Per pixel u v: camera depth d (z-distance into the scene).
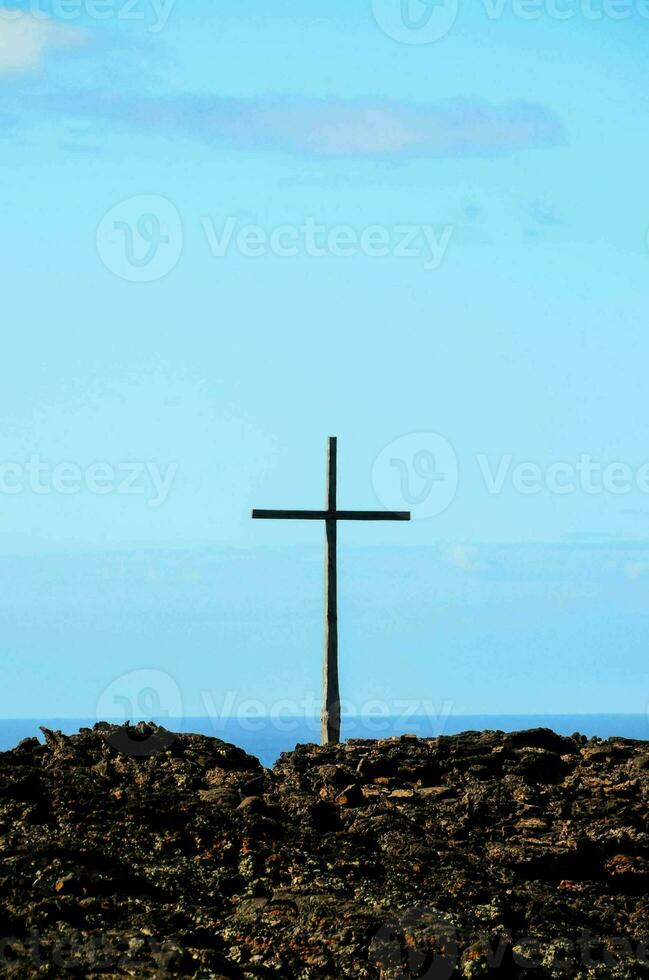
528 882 49.12
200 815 50.06
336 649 77.81
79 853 44.84
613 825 53.34
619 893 49.59
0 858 44.25
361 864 47.78
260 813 51.59
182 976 38.56
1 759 54.28
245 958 40.59
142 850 46.91
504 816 54.78
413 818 53.59
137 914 42.22
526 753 60.28
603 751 62.34
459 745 61.31
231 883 45.53
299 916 43.12
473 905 45.56
